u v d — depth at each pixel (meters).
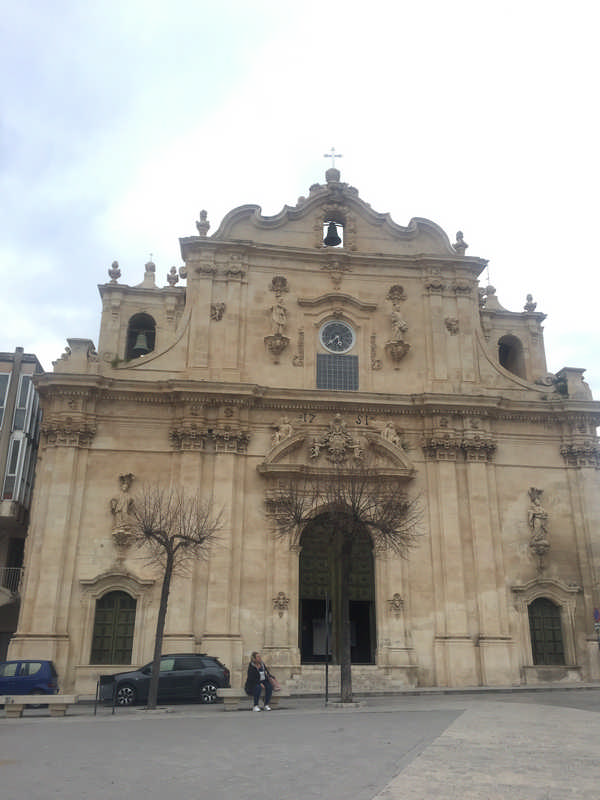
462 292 36.47
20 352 40.06
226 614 29.22
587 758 11.19
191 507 28.45
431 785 9.07
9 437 38.12
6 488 37.09
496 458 33.78
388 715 18.36
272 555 30.73
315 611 33.66
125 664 28.72
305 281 35.84
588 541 32.66
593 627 31.41
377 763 10.77
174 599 29.19
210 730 15.48
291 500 28.48
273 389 32.84
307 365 34.38
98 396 32.16
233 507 31.06
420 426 33.72
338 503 27.45
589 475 33.66
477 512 32.28
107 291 40.00
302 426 32.91
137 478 31.39
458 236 37.94
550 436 34.47
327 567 32.25
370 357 34.94
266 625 29.84
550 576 32.09
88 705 24.91
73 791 8.97
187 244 35.34
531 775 9.77
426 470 33.06
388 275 36.50
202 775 10.00
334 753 11.80
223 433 31.81
